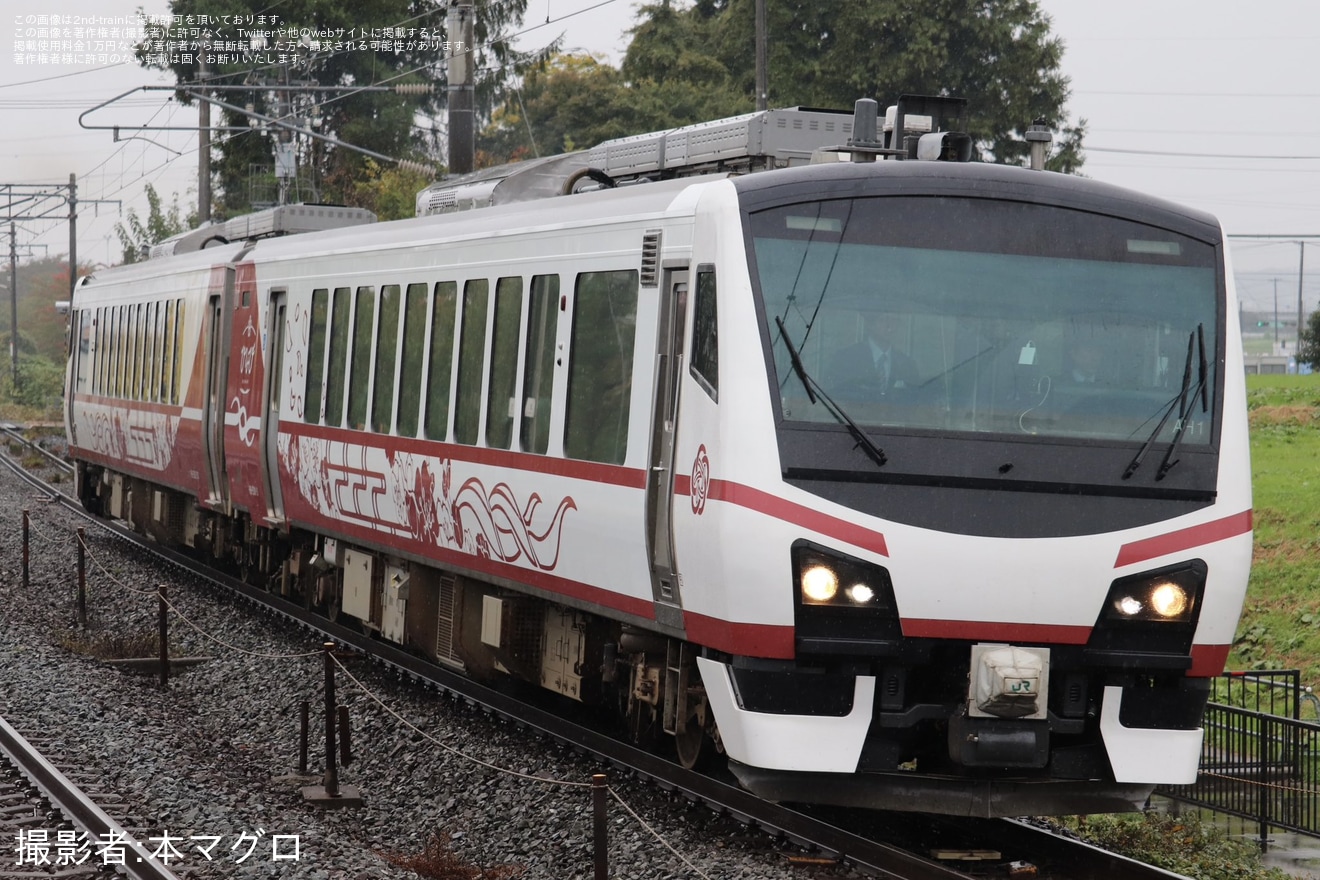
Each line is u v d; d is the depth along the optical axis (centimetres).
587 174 1905
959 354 1357
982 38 6806
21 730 1797
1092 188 1417
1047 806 1361
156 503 3634
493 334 1853
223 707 2234
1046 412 1353
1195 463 1363
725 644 1344
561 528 1675
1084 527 1330
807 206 1375
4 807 1467
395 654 2391
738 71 8212
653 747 1759
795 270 1357
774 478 1310
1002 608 1313
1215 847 1647
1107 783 1375
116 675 2323
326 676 1738
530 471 1742
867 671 1330
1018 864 1357
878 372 1345
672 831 1455
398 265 2142
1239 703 2727
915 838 1467
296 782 1792
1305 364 9612
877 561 1300
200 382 3047
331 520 2395
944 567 1303
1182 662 1351
